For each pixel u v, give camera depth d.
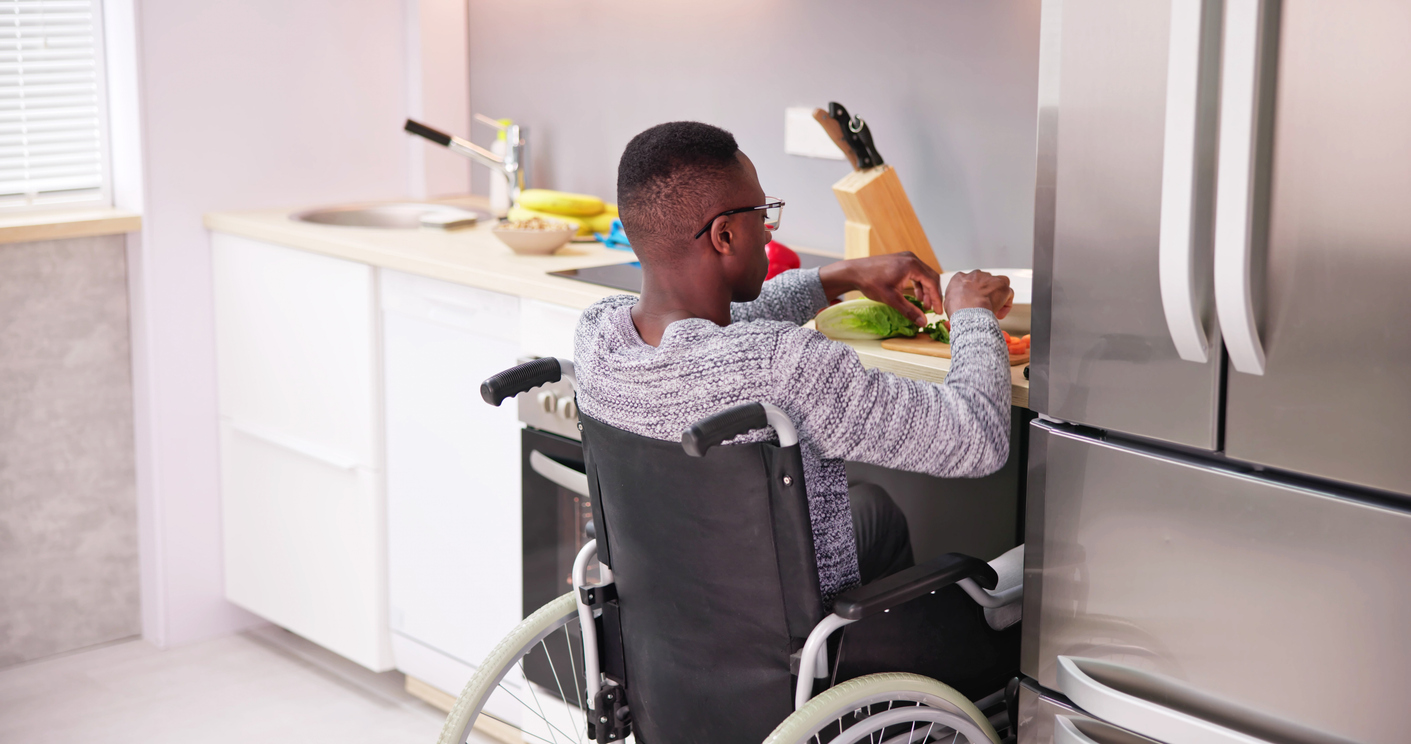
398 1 3.13
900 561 1.72
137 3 2.71
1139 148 1.27
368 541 2.64
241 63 2.88
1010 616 1.53
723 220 1.34
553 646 2.27
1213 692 1.32
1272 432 1.23
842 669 1.37
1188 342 1.24
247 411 2.88
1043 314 1.40
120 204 2.89
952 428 1.32
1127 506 1.36
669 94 2.78
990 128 2.23
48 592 2.93
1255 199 1.20
